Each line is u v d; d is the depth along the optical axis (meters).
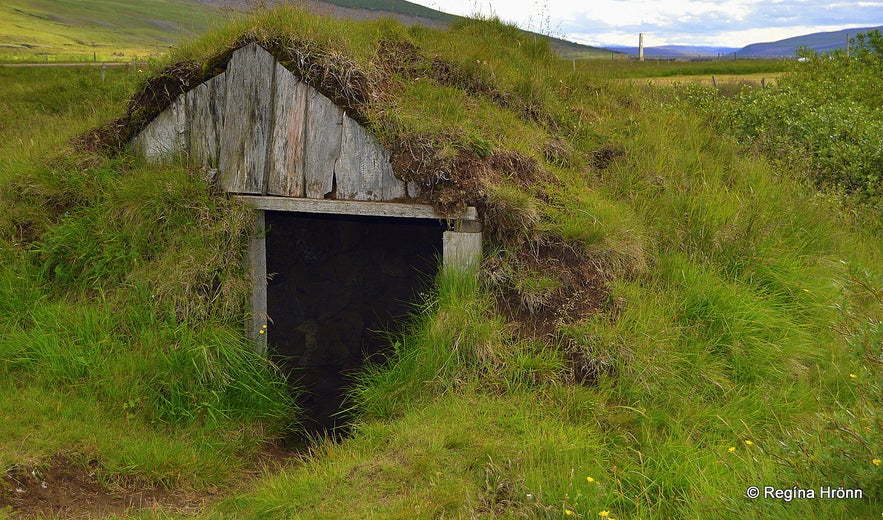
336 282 8.97
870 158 8.61
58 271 5.88
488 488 3.92
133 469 4.64
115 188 6.19
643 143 7.62
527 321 5.30
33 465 4.35
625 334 5.06
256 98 6.14
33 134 8.79
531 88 7.72
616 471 4.07
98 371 5.28
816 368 5.13
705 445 4.34
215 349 5.53
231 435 5.36
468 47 8.20
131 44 116.50
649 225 6.33
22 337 5.43
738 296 5.51
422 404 4.98
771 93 10.34
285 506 4.09
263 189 6.19
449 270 5.62
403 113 6.07
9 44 95.56
